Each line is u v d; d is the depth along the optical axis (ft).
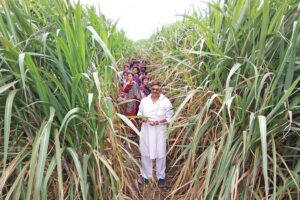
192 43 11.80
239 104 7.53
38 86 6.41
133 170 9.55
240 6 8.28
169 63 15.24
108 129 7.88
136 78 17.35
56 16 7.64
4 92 6.71
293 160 7.57
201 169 8.14
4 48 6.59
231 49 8.59
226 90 7.30
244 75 8.17
